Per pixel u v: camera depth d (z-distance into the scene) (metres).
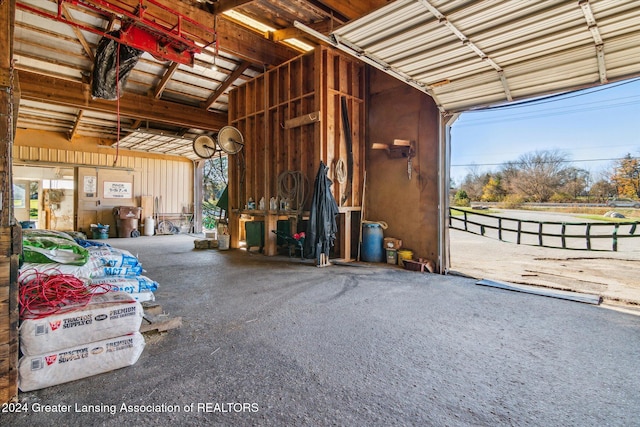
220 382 1.84
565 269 5.51
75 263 2.31
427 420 1.52
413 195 5.55
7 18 1.62
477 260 6.53
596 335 2.56
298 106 6.04
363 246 5.90
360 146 6.11
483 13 2.95
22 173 10.85
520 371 1.99
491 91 4.28
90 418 1.52
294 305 3.30
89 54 5.35
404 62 3.92
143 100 7.34
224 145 6.81
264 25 5.64
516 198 16.59
